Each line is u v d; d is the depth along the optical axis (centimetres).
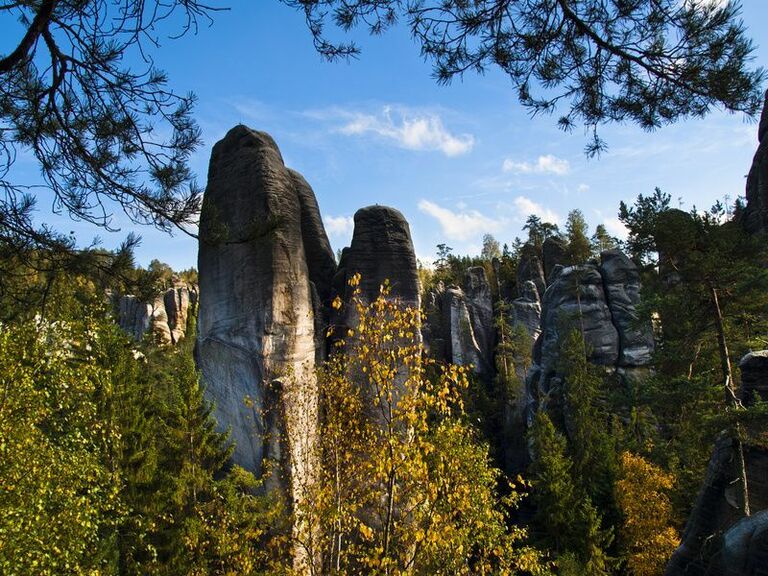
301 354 2548
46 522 1118
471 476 1171
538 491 3175
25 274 750
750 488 1780
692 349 2417
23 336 1191
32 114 710
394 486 1027
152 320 8344
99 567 1447
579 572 2497
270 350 2473
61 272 717
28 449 1169
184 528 1953
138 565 1808
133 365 2530
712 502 1881
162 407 2781
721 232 2091
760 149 4709
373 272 2945
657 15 638
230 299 2647
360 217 3064
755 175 4725
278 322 2512
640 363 4300
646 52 668
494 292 8894
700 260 2027
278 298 2533
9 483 1102
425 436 1036
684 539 1950
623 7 650
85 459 1296
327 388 1318
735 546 1335
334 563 1192
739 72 628
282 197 2688
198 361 2836
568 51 737
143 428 2381
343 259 3238
